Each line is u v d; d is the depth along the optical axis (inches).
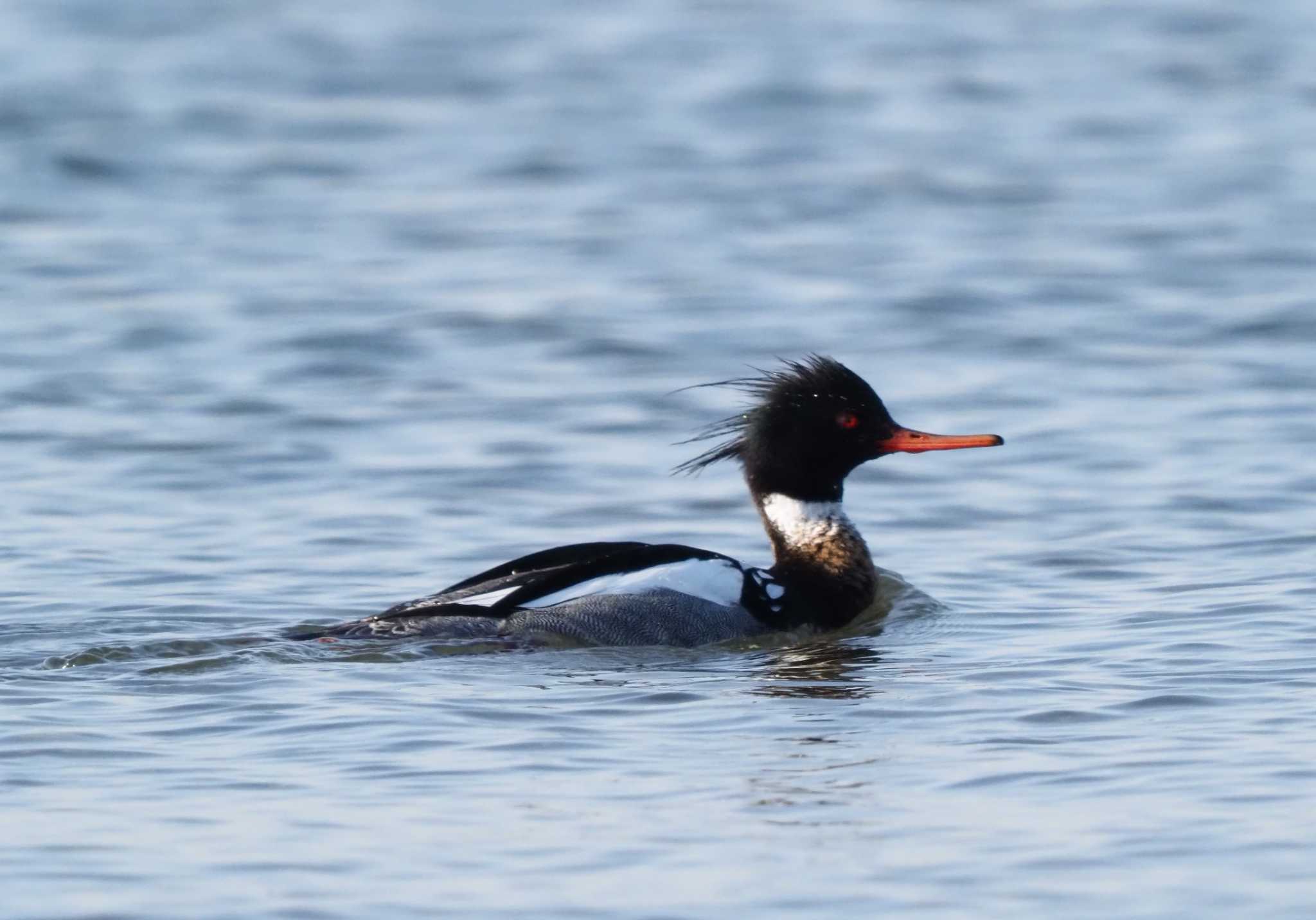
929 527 669.9
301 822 375.6
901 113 1531.7
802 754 417.1
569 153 1412.4
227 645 505.7
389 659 500.4
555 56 1739.7
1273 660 485.1
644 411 832.3
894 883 345.7
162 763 410.0
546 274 1096.2
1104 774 399.2
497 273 1096.8
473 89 1616.6
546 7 1968.5
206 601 573.3
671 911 335.0
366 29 1855.3
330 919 332.2
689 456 767.7
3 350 923.4
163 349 932.0
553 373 898.7
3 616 549.3
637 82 1640.0
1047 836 365.4
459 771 406.0
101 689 465.7
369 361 916.0
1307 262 1095.6
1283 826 366.3
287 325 978.7
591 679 486.3
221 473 735.1
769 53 1745.8
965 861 354.6
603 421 817.5
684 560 555.2
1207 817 372.2
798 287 1063.0
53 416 815.1
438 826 373.7
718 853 360.5
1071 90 1600.6
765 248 1158.3
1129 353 918.4
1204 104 1544.0
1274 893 337.1
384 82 1641.2
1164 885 341.7
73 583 589.0
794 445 581.3
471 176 1349.7
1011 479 726.5
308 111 1537.9
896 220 1224.8
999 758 411.8
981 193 1294.3
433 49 1774.1
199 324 978.1
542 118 1520.7
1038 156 1393.9
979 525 668.7
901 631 545.3
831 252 1146.7
